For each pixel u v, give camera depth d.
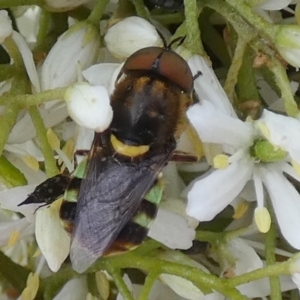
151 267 0.09
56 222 0.09
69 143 0.09
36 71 0.09
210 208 0.08
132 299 0.09
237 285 0.09
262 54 0.09
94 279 0.09
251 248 0.09
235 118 0.09
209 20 0.09
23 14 0.10
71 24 0.09
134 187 0.08
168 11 0.09
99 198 0.08
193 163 0.09
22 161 0.09
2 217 0.09
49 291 0.09
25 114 0.09
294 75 0.09
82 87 0.08
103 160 0.08
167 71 0.08
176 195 0.09
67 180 0.09
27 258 0.10
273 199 0.09
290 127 0.08
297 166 0.08
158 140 0.08
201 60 0.09
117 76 0.08
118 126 0.08
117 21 0.09
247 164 0.09
